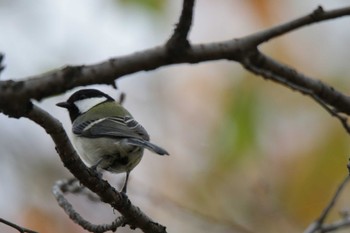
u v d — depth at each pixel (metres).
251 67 8.15
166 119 12.03
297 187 10.98
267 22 11.69
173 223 11.84
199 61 7.50
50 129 6.05
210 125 11.47
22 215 11.78
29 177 12.13
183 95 11.95
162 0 10.80
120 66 6.45
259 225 11.08
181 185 11.64
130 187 11.34
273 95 11.00
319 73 11.56
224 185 11.29
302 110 10.95
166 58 6.85
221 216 11.25
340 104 8.95
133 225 7.36
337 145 10.87
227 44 7.82
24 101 5.55
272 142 10.95
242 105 11.08
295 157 10.95
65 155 6.45
